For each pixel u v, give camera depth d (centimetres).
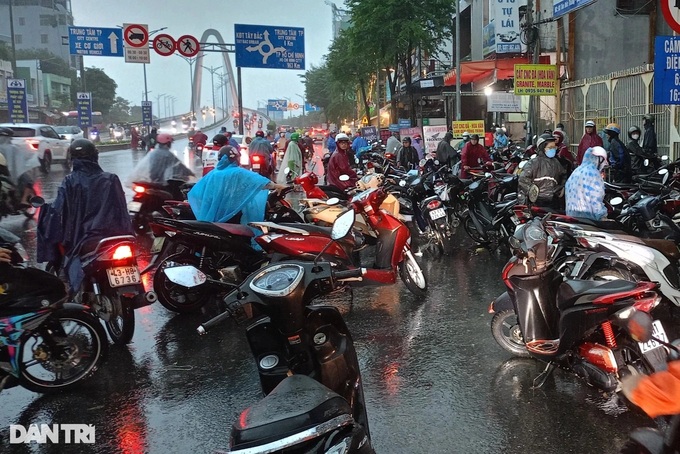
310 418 242
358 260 776
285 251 637
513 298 478
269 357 328
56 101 7350
